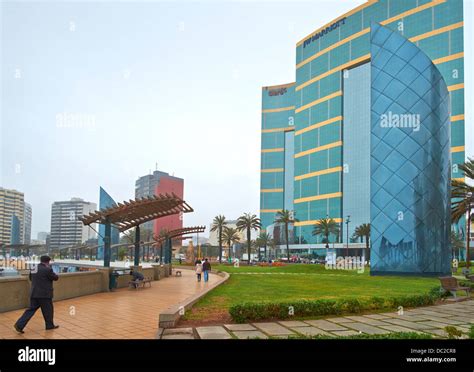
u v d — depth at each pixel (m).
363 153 120.81
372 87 39.28
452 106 100.31
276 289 19.91
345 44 129.88
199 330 8.92
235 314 9.88
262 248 146.12
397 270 35.81
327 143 131.50
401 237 36.12
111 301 14.80
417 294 14.52
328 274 37.94
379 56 39.25
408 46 37.97
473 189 43.12
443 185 37.84
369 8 123.12
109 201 85.56
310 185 136.00
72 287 15.88
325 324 9.87
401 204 36.53
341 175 125.75
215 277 32.75
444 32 104.38
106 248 19.92
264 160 168.50
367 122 121.12
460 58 100.94
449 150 40.78
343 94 129.75
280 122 168.00
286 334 8.55
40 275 9.10
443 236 37.09
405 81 37.75
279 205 163.00
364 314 11.67
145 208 21.78
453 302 15.40
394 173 37.19
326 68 135.62
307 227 134.75
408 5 112.44
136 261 25.72
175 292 18.67
